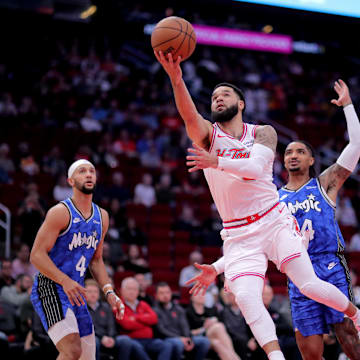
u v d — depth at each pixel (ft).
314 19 55.77
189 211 51.98
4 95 64.44
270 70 88.22
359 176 68.80
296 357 32.30
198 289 18.51
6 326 30.76
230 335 32.32
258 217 16.25
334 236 20.20
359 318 16.80
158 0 58.39
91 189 19.56
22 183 50.65
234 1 53.98
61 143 59.21
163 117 71.31
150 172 58.34
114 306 19.88
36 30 82.02
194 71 80.02
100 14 82.99
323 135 74.59
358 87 89.30
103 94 71.41
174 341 30.99
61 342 18.29
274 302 34.12
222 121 16.78
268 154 16.02
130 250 41.73
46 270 18.34
